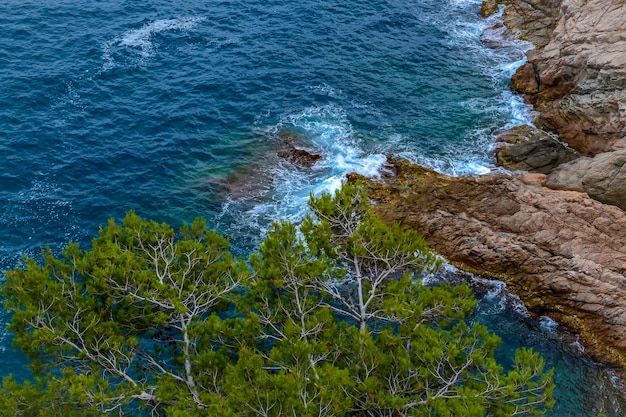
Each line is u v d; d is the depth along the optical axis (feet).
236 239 128.67
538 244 119.65
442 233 124.67
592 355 108.78
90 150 146.72
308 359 70.59
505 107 167.02
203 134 154.30
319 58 183.01
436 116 164.14
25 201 132.87
